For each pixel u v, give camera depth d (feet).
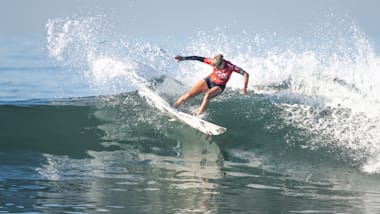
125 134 134.10
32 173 110.73
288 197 100.68
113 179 107.96
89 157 122.01
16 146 127.03
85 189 101.50
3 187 101.50
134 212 90.43
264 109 143.43
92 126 138.10
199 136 133.49
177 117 138.10
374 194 103.76
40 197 96.43
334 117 138.00
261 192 103.19
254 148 128.67
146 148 127.95
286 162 122.11
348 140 129.08
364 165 119.85
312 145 128.16
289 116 139.54
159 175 111.24
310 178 112.88
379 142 127.75
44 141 129.90
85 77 282.97
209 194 100.89
